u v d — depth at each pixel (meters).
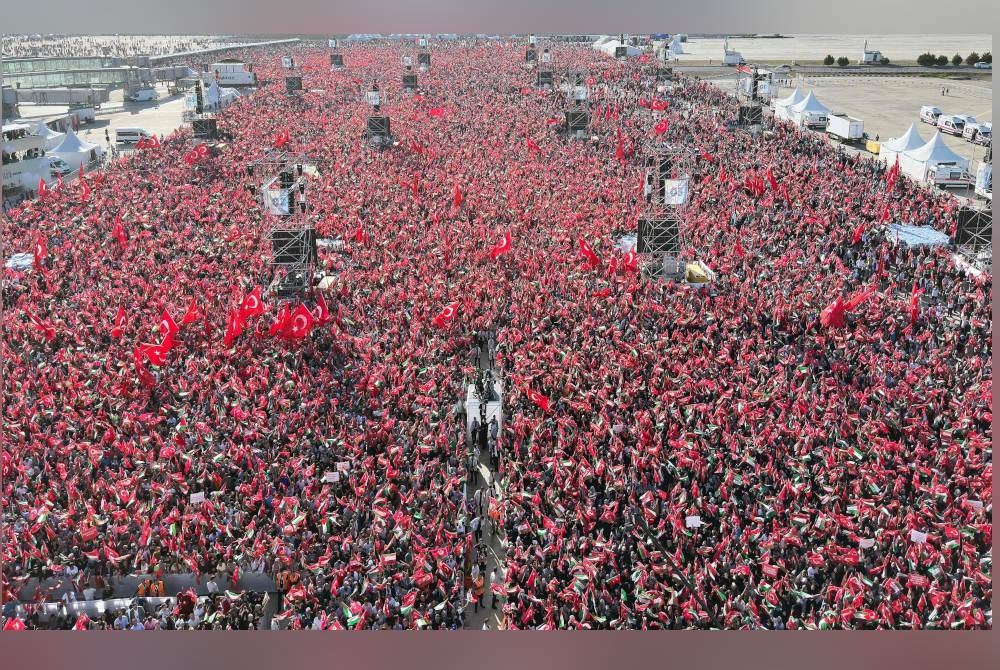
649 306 37.16
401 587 21.75
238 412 28.58
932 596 21.81
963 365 32.44
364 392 30.83
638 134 71.62
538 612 21.53
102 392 30.50
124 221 50.38
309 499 24.80
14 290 40.00
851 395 30.12
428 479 26.03
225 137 73.25
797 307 37.00
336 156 67.00
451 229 48.66
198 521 23.62
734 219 49.38
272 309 38.53
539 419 28.48
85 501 24.89
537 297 38.38
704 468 25.52
